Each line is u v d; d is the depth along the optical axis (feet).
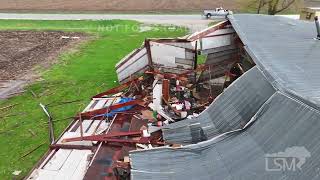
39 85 80.53
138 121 54.13
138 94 66.59
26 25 137.18
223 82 67.62
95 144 50.39
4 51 104.78
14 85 80.33
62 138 54.60
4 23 138.82
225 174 33.86
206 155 37.04
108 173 42.68
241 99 44.29
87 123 58.49
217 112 45.91
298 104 35.29
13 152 55.52
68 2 176.45
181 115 54.65
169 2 179.63
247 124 37.78
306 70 44.55
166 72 69.72
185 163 36.65
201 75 68.08
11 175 50.14
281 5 153.89
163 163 37.06
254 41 56.54
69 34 126.41
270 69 44.32
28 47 109.81
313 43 57.11
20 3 172.96
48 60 98.07
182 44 67.82
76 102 72.28
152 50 68.90
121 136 50.21
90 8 165.58
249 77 46.32
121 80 75.56
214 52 68.44
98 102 68.18
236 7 168.76
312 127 32.45
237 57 68.54
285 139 33.45
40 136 59.82
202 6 172.45
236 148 36.04
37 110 68.90
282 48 53.67
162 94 58.95
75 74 87.66
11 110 68.85
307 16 116.88
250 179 32.07
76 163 48.24
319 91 37.81
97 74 87.71
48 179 45.47
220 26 67.51
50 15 152.56
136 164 37.11
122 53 104.88
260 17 73.77
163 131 46.70
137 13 158.30
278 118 35.81
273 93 40.24
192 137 44.93
